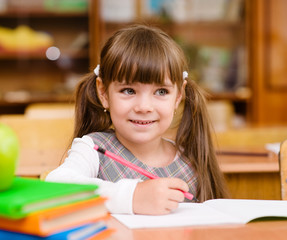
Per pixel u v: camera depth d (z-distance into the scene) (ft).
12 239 2.32
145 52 3.90
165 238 2.54
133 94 3.96
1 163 2.47
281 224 2.84
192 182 4.50
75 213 2.39
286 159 4.27
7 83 16.39
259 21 15.84
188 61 4.69
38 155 6.44
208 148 4.69
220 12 16.28
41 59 16.38
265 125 15.88
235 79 16.31
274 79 15.97
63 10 15.85
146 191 3.12
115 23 15.89
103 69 4.15
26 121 7.61
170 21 16.17
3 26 16.03
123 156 4.34
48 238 2.25
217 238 2.55
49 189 2.49
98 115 4.75
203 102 4.73
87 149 4.26
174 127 4.85
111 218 2.98
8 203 2.21
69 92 15.87
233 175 5.64
